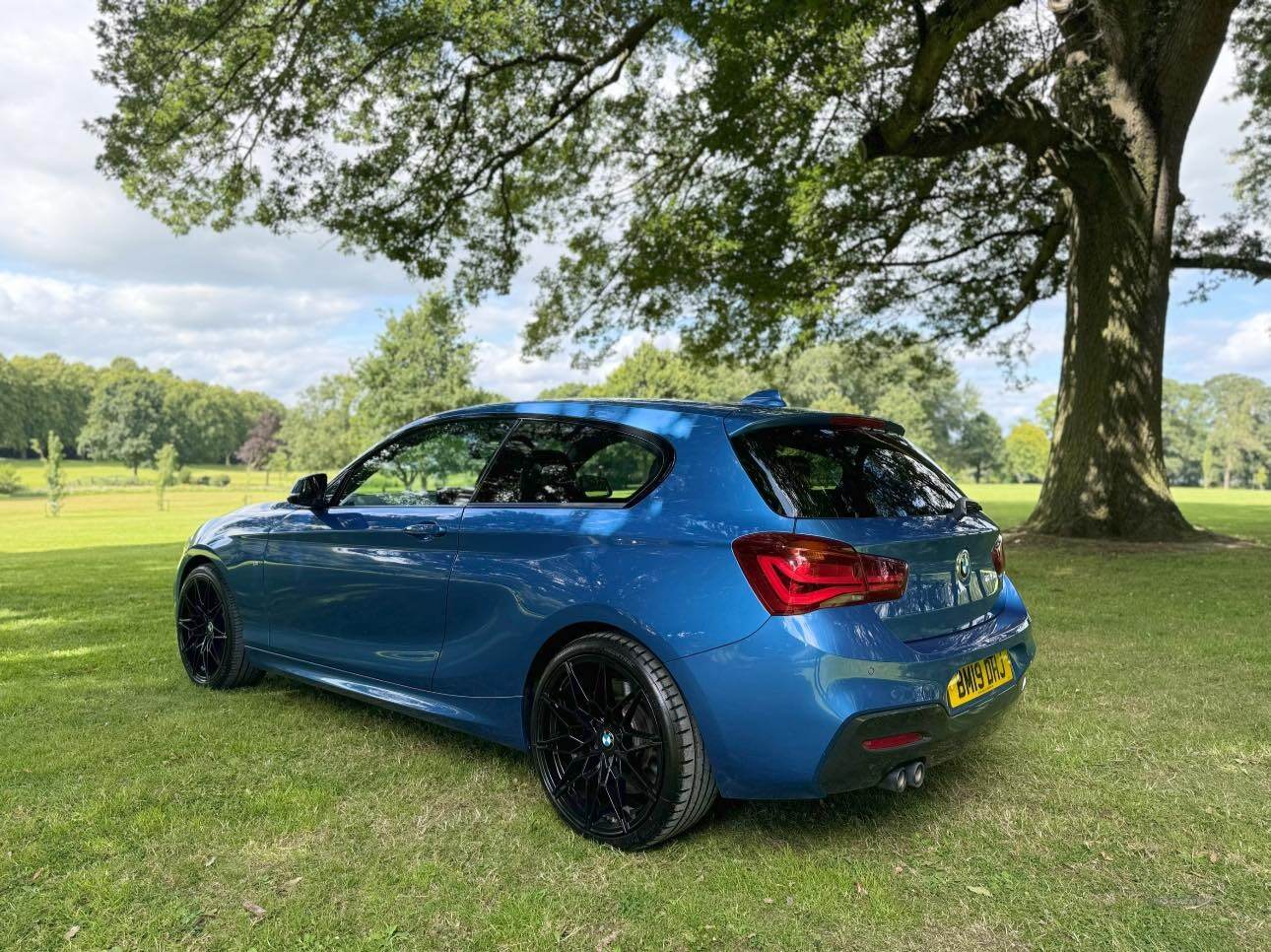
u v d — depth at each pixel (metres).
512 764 3.45
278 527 4.16
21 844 2.67
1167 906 2.36
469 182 14.17
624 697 2.72
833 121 12.91
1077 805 3.05
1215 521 20.02
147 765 3.38
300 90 12.80
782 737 2.44
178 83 12.59
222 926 2.23
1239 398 128.00
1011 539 12.75
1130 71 12.55
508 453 3.34
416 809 2.99
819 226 14.48
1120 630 6.21
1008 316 18.75
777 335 17.20
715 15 10.12
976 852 2.69
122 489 98.94
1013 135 11.38
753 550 2.51
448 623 3.28
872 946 2.17
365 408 57.88
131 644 5.88
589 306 16.56
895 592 2.58
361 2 12.03
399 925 2.24
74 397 173.12
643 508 2.82
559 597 2.87
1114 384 12.75
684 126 14.45
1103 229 12.81
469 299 15.97
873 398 95.81
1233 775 3.34
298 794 3.08
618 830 2.70
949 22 8.34
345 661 3.76
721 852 2.68
